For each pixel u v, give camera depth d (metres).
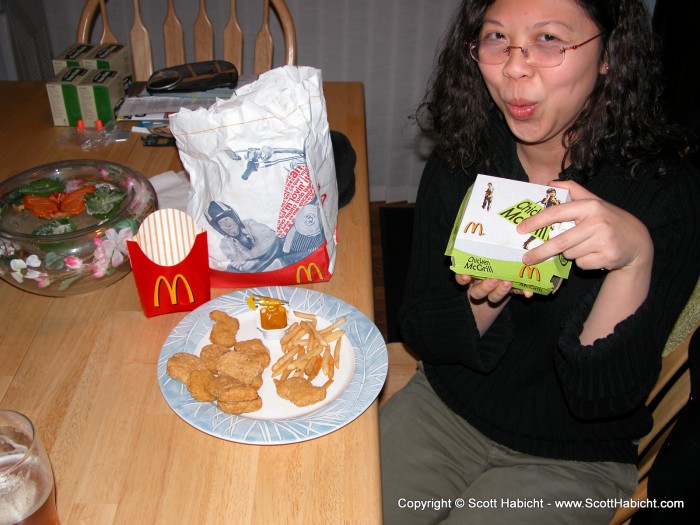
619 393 0.94
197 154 0.95
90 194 1.07
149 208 1.07
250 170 0.94
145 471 0.77
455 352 1.09
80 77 1.44
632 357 0.92
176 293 0.97
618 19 0.88
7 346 0.94
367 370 0.87
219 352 0.90
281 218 0.98
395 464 1.15
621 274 0.90
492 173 1.11
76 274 1.00
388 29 2.52
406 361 1.38
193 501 0.73
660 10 2.16
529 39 0.87
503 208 0.87
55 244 0.97
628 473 1.10
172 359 0.86
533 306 1.07
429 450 1.16
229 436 0.78
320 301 0.98
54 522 0.68
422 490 1.12
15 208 1.07
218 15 2.53
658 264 0.98
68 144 1.39
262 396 0.85
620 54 0.90
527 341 1.10
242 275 1.03
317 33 2.54
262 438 0.77
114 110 1.46
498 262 0.85
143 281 0.95
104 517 0.72
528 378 1.11
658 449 1.04
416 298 1.16
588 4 0.85
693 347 0.95
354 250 1.13
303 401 0.82
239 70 1.78
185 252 0.96
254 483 0.75
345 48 2.57
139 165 1.32
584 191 0.87
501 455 1.15
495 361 1.07
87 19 1.68
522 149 1.08
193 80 1.50
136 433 0.81
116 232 1.01
